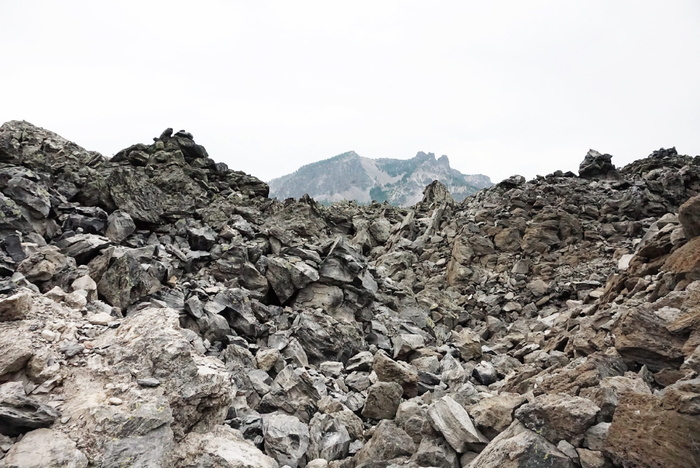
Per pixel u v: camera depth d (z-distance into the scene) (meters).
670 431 6.21
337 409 12.41
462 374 15.31
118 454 6.36
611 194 42.41
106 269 14.71
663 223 23.41
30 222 15.22
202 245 20.86
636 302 12.70
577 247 34.03
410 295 26.77
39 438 6.31
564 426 7.25
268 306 18.70
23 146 25.12
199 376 8.37
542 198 40.69
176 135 32.59
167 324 9.07
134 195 21.17
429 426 9.82
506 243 36.12
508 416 9.06
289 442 9.73
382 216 46.12
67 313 9.73
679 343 9.20
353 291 21.53
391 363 14.23
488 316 28.47
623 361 9.84
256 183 33.88
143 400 7.29
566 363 13.95
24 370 7.51
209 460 7.41
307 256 21.64
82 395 7.34
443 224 42.38
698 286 10.35
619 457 6.44
